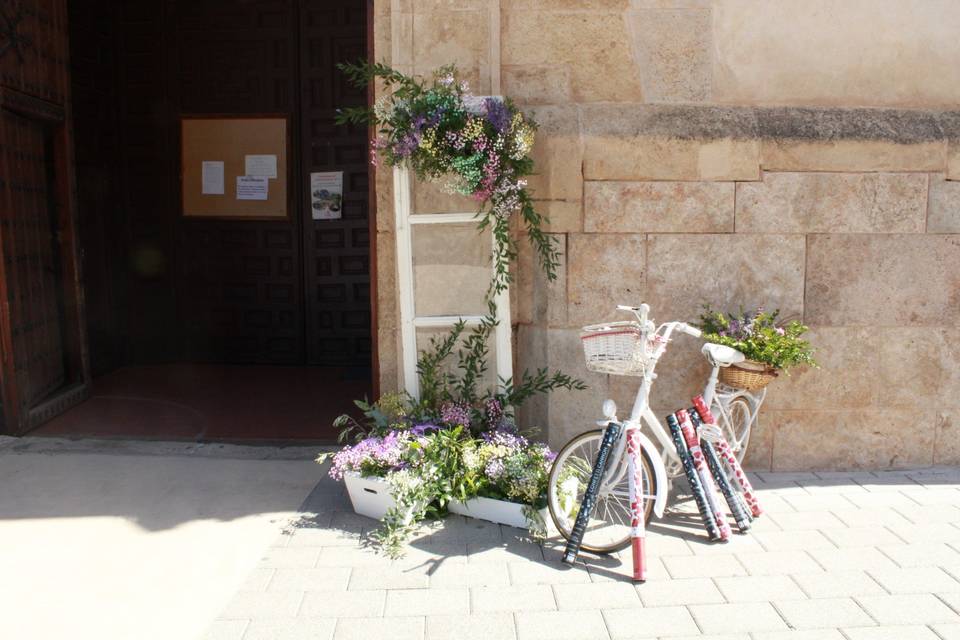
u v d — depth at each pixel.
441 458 4.14
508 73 4.79
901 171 4.75
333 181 7.74
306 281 7.88
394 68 4.74
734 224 4.72
